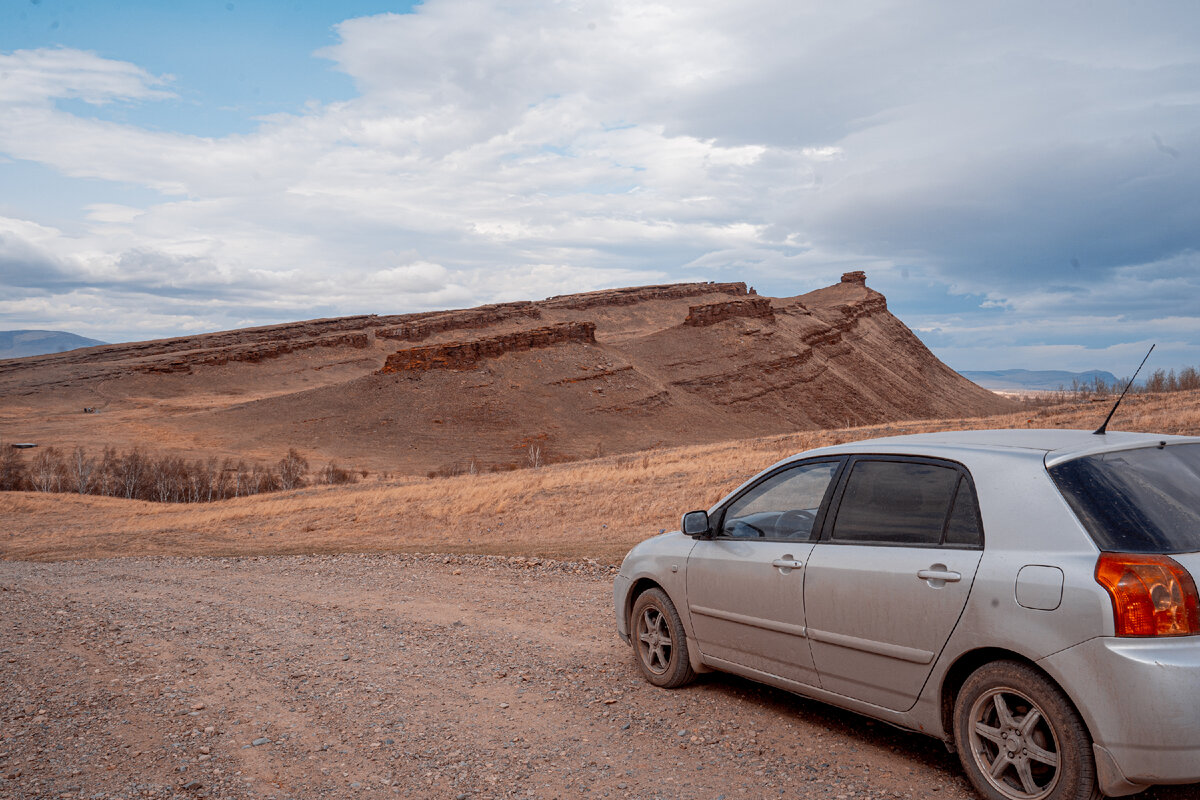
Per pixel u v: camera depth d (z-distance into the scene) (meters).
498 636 6.93
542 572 10.64
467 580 10.32
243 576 12.05
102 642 7.05
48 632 7.52
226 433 190.38
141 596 10.05
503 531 19.64
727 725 4.53
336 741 4.45
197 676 5.86
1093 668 3.03
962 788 3.62
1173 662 2.92
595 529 18.25
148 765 4.10
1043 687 3.19
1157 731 2.90
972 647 3.43
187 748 4.35
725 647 4.79
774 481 4.72
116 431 187.00
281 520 27.25
